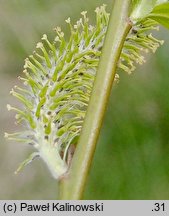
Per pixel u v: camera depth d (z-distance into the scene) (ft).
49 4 1.16
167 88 0.99
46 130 0.38
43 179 1.16
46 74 0.39
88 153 0.35
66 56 0.40
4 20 1.20
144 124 0.98
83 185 0.35
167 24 0.38
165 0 0.37
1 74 1.27
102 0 1.10
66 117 0.40
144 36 0.40
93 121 0.36
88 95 0.40
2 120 1.26
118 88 1.01
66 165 0.37
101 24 0.40
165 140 0.97
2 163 1.21
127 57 0.41
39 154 0.38
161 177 0.95
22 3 1.17
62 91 0.39
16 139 0.39
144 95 1.00
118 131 0.98
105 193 0.96
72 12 1.12
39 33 1.17
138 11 0.37
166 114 0.97
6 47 1.23
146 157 0.96
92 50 0.40
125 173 0.96
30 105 0.39
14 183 1.17
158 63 1.02
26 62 0.40
